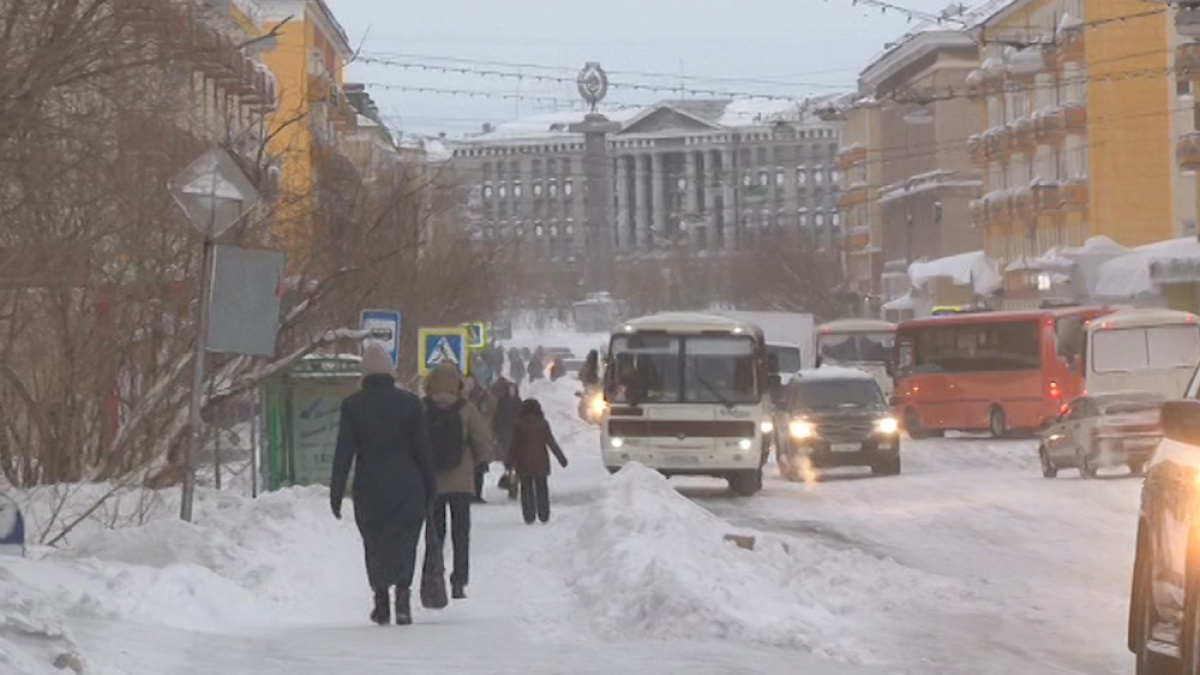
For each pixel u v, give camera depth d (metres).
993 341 69.19
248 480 37.53
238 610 19.06
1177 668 13.37
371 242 39.00
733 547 25.89
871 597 22.62
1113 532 31.77
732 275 159.75
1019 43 59.62
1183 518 12.82
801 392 49.53
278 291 22.06
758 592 21.64
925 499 40.25
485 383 61.62
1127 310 66.56
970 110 131.75
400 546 18.94
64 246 24.03
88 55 19.41
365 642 17.00
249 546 24.28
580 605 20.66
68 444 30.39
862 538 31.89
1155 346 62.94
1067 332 67.06
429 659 15.88
